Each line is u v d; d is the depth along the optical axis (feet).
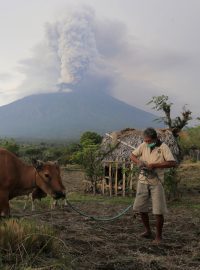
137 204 26.89
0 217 25.29
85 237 26.27
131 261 21.54
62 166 100.53
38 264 19.66
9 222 22.94
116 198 52.85
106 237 26.84
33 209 37.78
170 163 25.81
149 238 27.12
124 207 42.80
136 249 24.20
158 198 25.88
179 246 25.11
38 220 31.50
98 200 49.65
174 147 57.82
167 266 21.02
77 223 31.24
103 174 58.44
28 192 26.45
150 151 26.32
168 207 42.75
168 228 30.32
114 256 22.48
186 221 33.24
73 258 21.27
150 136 26.23
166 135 58.85
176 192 48.65
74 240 25.23
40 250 20.39
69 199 49.85
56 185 25.66
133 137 60.85
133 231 29.14
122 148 59.47
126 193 56.24
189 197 51.72
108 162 58.08
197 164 88.22
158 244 25.45
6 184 25.52
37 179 25.99
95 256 22.35
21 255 19.58
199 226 31.19
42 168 25.84
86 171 59.21
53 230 23.94
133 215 34.35
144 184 26.43
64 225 30.14
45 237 21.83
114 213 38.27
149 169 26.00
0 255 19.63
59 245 22.38
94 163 58.90
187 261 22.02
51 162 26.32
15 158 26.23
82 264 20.77
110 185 56.85
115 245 24.67
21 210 37.88
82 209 40.52
